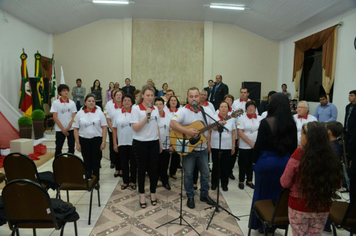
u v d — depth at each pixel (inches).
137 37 370.3
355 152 105.8
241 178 155.9
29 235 101.0
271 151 90.1
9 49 273.6
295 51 328.2
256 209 88.5
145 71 374.0
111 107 177.2
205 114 116.5
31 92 267.1
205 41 370.3
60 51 368.5
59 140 174.6
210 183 166.7
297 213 68.1
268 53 381.7
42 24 325.1
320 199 63.4
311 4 249.0
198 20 370.9
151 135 122.2
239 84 381.7
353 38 228.5
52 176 115.0
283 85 340.8
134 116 120.3
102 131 146.3
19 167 103.3
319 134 63.1
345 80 236.8
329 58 254.8
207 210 124.3
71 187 108.9
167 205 130.1
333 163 62.5
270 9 291.7
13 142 214.1
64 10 309.0
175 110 162.7
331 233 106.4
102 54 370.9
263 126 89.2
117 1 306.3
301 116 141.7
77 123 143.0
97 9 335.6
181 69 376.5
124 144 148.9
